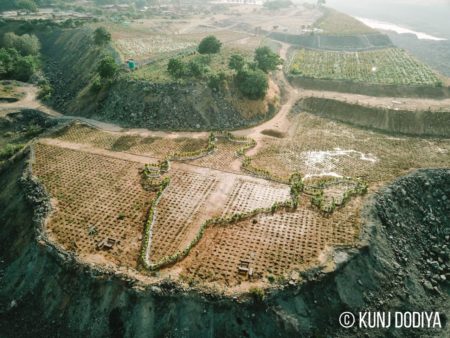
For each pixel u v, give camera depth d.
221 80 88.25
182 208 56.81
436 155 73.69
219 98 86.62
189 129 81.75
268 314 41.16
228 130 82.50
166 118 83.31
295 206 56.84
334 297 44.09
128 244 49.53
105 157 70.38
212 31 165.38
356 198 58.38
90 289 43.50
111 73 91.38
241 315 40.84
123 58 108.31
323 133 83.31
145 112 84.44
